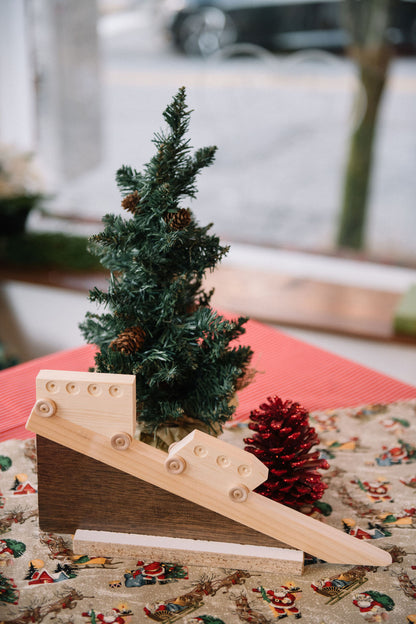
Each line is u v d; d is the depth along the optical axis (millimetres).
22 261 2906
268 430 1119
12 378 1497
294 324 2598
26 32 2963
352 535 1121
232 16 2646
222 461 1043
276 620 997
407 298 2600
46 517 1087
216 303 2707
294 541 1064
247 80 2746
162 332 1114
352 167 2758
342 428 1360
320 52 2613
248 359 1144
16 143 3008
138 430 1142
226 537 1074
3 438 1303
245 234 3096
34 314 2932
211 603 1016
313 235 2977
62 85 2990
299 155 2832
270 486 1096
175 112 1073
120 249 1097
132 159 3020
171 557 1071
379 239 2875
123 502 1072
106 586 1033
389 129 2654
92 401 1032
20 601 1009
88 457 1057
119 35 2812
